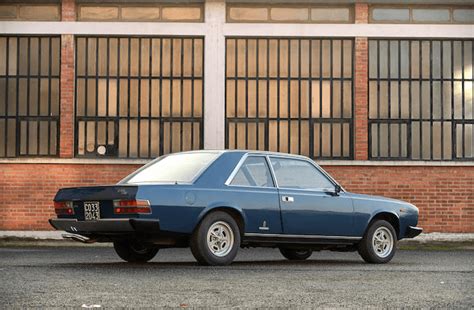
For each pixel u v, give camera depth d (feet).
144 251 42.34
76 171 65.51
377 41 67.31
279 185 41.24
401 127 67.31
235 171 39.91
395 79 67.31
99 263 41.14
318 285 30.94
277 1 66.54
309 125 67.00
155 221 36.99
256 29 66.23
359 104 66.74
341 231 42.73
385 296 27.91
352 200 43.39
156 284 30.42
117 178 65.62
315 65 67.10
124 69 66.49
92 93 66.44
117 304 25.22
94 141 66.23
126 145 66.44
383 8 67.10
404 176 66.85
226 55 66.74
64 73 65.82
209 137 66.03
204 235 38.22
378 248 44.14
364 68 66.80
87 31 65.77
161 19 66.28
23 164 65.41
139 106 66.54
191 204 37.88
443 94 67.72
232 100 66.69
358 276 34.71
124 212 36.94
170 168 40.22
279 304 25.55
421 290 29.78
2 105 66.23
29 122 66.13
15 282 30.83
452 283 32.32
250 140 66.64
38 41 66.28
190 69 66.59
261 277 33.60
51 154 66.03
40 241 64.54
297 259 46.80
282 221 40.78
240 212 39.37
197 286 29.94
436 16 67.26
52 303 25.35
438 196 66.95
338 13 66.95
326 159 66.80
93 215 38.09
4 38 66.28
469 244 65.41
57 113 66.03
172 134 66.44
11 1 65.92
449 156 67.62
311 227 41.70
